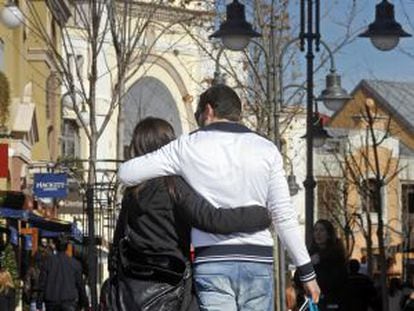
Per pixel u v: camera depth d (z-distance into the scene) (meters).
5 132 28.94
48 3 35.38
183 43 66.31
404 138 78.25
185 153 8.00
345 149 59.62
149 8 32.53
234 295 7.81
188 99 59.25
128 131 64.06
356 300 14.85
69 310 27.42
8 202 29.36
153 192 8.19
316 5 23.67
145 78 65.62
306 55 23.44
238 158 7.89
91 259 22.44
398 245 65.06
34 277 33.72
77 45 45.19
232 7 23.11
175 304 8.28
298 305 14.74
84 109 36.44
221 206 7.87
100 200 24.59
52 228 36.88
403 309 26.27
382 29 22.94
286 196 7.91
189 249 8.31
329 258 14.37
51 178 34.44
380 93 80.00
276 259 21.27
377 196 35.31
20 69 39.91
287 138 55.38
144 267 8.30
